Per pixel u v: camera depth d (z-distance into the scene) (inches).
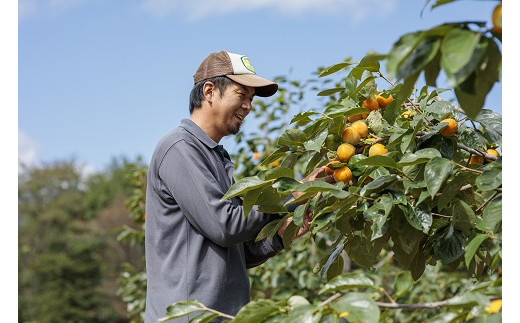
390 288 184.1
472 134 79.5
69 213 1402.6
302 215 76.1
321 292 60.3
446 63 47.3
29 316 1175.6
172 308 65.6
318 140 77.6
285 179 73.4
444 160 66.6
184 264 87.6
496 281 58.9
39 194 1510.8
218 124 100.0
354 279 60.7
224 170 95.2
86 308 1199.6
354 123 80.9
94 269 1246.3
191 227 89.0
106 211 1355.8
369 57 53.4
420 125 73.2
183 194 87.5
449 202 75.5
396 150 77.4
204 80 99.9
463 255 78.9
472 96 51.2
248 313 59.8
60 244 1314.0
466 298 56.5
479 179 64.6
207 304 86.3
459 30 48.3
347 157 76.9
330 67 79.7
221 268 87.8
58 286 1197.1
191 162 88.8
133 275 220.7
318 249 194.9
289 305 60.9
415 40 48.7
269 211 78.2
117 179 1656.0
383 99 84.4
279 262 183.8
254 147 188.7
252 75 99.5
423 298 172.7
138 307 212.5
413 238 73.0
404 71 50.4
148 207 92.6
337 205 71.8
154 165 91.7
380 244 80.0
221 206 85.7
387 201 68.9
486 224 64.6
